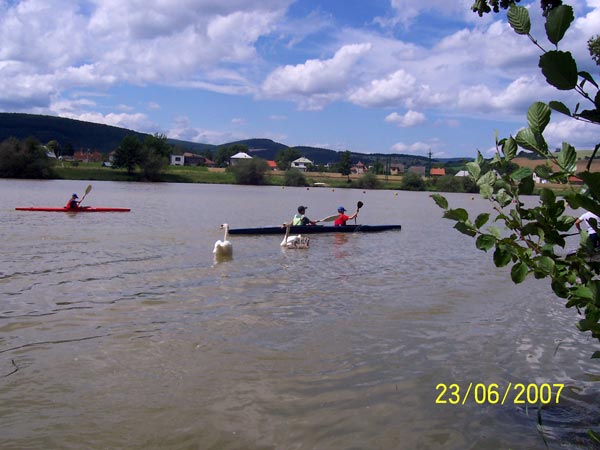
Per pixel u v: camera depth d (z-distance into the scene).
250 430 5.39
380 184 117.00
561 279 3.99
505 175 4.23
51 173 92.75
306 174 142.62
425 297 11.02
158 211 33.44
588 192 3.87
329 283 12.26
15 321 8.70
